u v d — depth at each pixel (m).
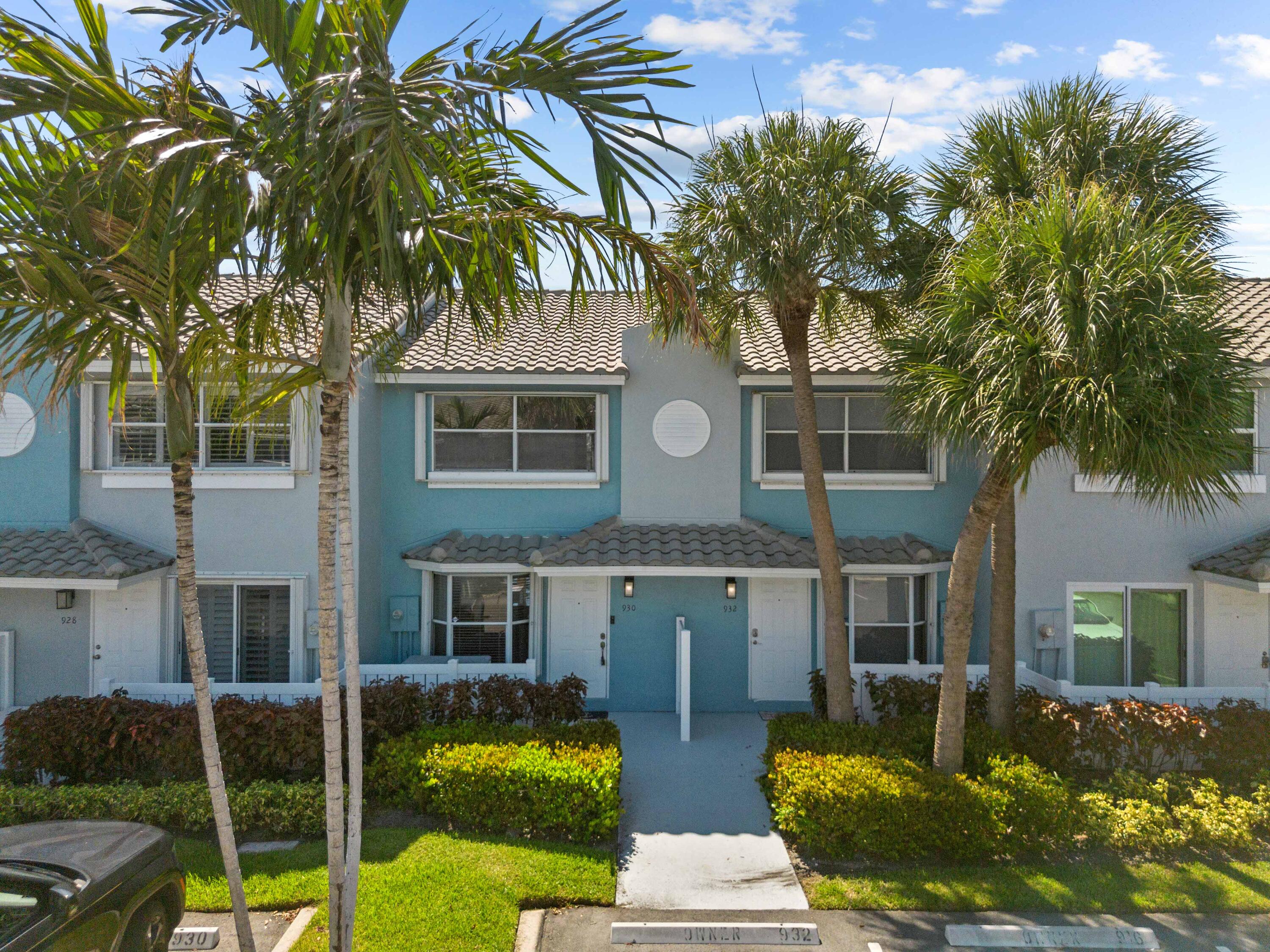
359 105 4.57
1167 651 13.73
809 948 7.18
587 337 15.70
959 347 8.59
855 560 13.38
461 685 11.71
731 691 14.27
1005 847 8.73
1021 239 8.23
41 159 5.25
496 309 6.75
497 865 8.30
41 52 4.73
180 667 13.32
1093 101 10.13
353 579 6.07
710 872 8.56
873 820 8.61
